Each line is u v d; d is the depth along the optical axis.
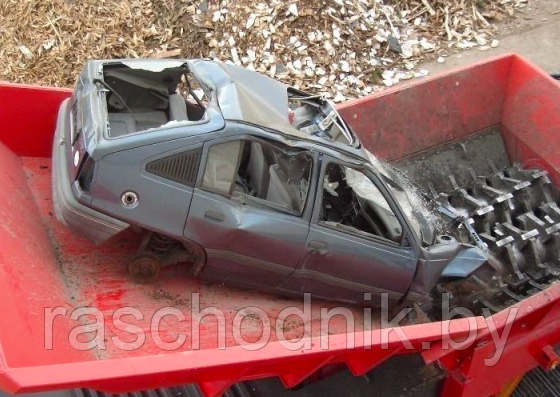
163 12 10.45
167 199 5.05
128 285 5.46
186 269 5.84
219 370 4.08
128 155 4.89
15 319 4.20
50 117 6.30
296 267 5.64
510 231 7.14
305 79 10.20
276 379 5.13
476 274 6.43
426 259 6.04
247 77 5.80
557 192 7.63
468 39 11.51
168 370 3.88
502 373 5.57
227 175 5.21
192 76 6.20
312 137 5.52
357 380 5.21
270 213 5.40
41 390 3.65
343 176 6.03
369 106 7.26
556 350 5.95
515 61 7.81
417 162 7.77
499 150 8.10
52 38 9.88
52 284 5.05
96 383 3.75
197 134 5.05
